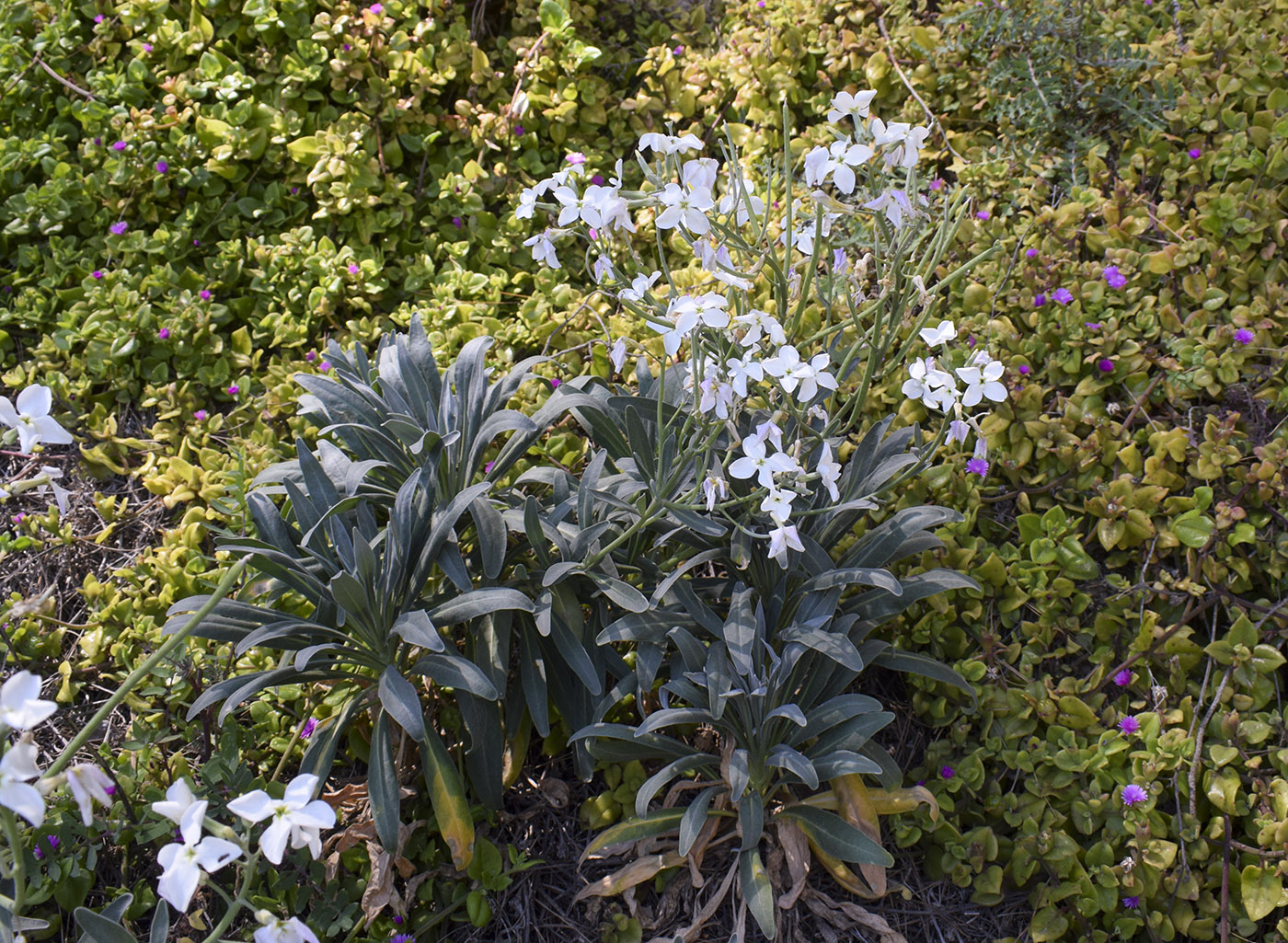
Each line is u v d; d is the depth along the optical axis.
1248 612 2.95
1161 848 2.62
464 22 4.23
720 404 2.17
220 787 2.63
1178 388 3.22
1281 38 3.81
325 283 3.74
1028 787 2.77
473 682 2.38
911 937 2.65
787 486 2.24
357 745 2.82
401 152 4.07
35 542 3.23
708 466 2.39
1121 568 3.13
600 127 4.38
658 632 2.53
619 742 2.62
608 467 3.16
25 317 3.67
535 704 2.58
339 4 4.07
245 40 4.14
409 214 3.97
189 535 3.20
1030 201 3.69
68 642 3.12
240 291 3.86
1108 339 3.29
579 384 2.97
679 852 2.52
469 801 2.78
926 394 2.32
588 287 3.85
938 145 4.01
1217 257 3.37
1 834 2.46
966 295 3.46
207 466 3.41
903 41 4.11
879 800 2.66
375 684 2.66
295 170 3.97
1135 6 4.10
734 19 4.61
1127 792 2.63
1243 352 3.21
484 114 4.09
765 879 2.42
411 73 4.02
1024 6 3.84
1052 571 3.05
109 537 3.32
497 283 3.79
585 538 2.55
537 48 4.21
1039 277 3.46
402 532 2.51
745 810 2.48
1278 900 2.54
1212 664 2.90
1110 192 3.72
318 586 2.56
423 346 3.04
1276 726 2.77
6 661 2.95
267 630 2.39
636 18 4.61
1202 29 3.85
